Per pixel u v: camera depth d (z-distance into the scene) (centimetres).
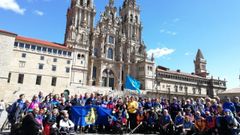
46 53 7369
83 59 8944
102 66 10056
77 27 9669
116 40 11100
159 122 2231
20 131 1267
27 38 7500
